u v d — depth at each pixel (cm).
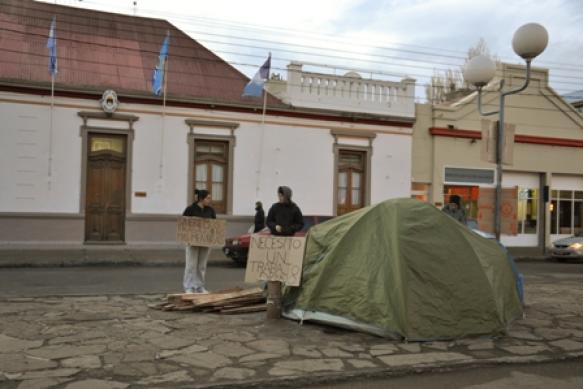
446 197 2347
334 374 559
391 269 716
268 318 796
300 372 562
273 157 2055
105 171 1859
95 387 502
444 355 638
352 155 2206
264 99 1988
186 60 2111
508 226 1005
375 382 562
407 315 693
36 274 1338
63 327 721
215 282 1253
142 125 1881
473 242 793
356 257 756
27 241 1759
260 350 639
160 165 1902
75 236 1812
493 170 2436
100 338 670
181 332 711
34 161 1764
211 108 1964
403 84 2253
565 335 760
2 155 1731
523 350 677
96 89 1816
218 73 2117
